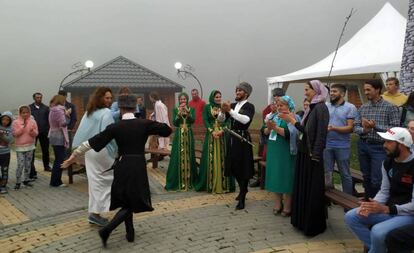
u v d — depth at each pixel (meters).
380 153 4.98
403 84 6.47
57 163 6.86
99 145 4.03
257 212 5.22
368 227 3.54
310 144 4.17
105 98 4.73
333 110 5.29
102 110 4.71
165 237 4.38
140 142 4.13
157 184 6.94
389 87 4.94
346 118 5.20
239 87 5.49
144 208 4.09
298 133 4.59
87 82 17.86
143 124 4.17
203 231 4.54
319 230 4.32
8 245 4.26
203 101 9.98
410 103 4.56
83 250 4.07
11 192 6.54
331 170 5.21
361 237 3.59
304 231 4.31
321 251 3.93
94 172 4.64
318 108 4.15
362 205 3.29
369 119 5.03
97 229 4.67
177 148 6.46
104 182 4.69
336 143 5.19
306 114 4.47
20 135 6.76
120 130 4.08
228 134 5.55
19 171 6.77
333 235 4.38
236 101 5.59
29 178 7.44
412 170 3.24
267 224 4.75
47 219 5.11
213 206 5.53
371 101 5.07
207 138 6.29
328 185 5.14
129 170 4.03
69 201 5.93
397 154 3.30
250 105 5.38
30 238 4.45
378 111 4.97
